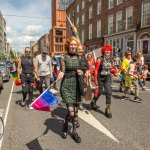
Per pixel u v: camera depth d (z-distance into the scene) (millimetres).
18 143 4672
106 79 6617
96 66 6641
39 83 8516
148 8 24500
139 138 4887
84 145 4547
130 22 27672
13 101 8953
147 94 10203
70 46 4688
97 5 36281
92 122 5996
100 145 4543
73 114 4656
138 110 7230
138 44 25859
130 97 9414
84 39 42812
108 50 6500
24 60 7719
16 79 8680
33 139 4879
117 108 7500
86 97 5961
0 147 4484
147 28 24406
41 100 4832
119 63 15703
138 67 11039
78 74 4629
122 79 10461
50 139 4867
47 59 8484
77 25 47562
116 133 5184
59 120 6211
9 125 5824
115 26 30938
